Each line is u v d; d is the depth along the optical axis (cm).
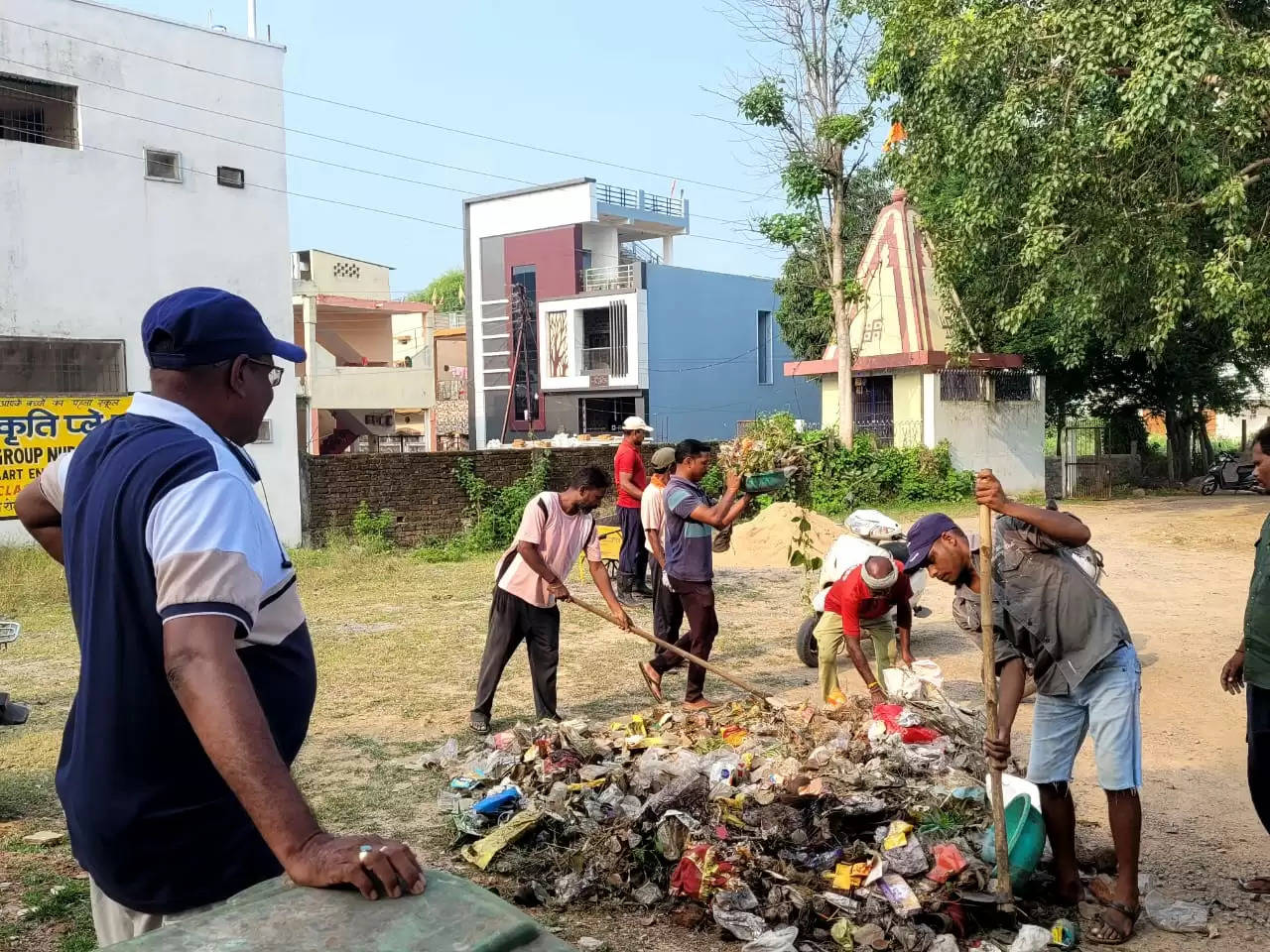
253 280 1539
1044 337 2550
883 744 509
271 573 194
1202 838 484
